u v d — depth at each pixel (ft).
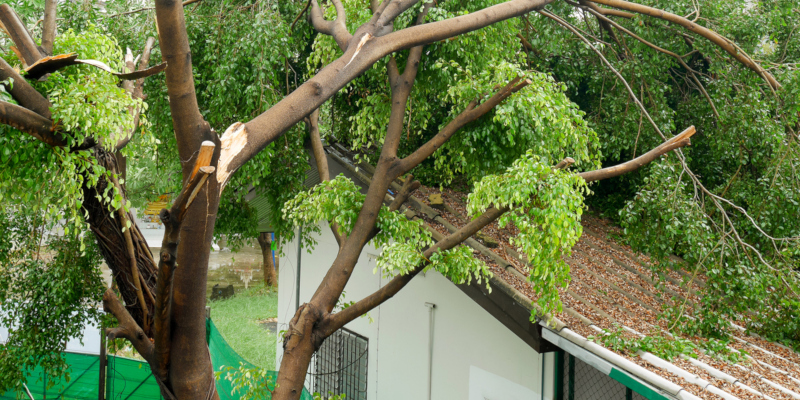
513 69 14.38
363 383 27.43
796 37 23.53
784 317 16.83
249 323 53.31
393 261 13.12
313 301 13.53
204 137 8.86
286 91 23.65
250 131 10.03
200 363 10.30
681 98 27.68
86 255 22.77
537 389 17.93
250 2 21.56
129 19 21.07
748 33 21.77
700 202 21.67
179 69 8.43
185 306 9.50
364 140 18.85
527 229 11.64
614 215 27.12
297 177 23.36
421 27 13.29
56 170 9.20
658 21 22.47
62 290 22.13
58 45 10.74
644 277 21.09
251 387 13.55
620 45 24.67
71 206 9.20
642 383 12.95
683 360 14.19
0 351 22.90
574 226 11.59
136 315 13.04
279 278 36.29
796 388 13.25
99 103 9.18
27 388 30.09
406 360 24.20
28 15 29.17
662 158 17.97
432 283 22.76
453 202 25.45
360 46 12.30
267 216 34.12
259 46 18.90
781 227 18.70
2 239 22.20
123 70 11.80
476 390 20.38
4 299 22.72
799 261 17.42
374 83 20.27
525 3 15.12
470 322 20.77
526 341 16.48
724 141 21.08
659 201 16.93
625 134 23.02
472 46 16.93
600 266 21.62
